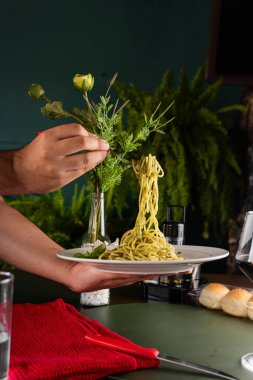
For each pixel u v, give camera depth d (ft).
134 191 8.11
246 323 3.47
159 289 4.15
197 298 3.90
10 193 2.85
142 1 10.27
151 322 3.44
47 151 2.64
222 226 8.73
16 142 10.34
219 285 3.82
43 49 10.27
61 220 8.89
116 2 10.27
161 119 8.32
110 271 2.95
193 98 8.97
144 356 2.64
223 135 8.63
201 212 8.88
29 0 10.23
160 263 2.77
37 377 2.38
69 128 2.66
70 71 10.30
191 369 2.58
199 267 4.23
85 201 9.73
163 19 10.27
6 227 3.58
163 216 7.93
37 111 10.32
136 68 10.29
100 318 3.51
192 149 8.22
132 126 8.34
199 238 9.65
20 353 2.72
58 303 3.64
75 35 10.28
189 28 10.24
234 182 8.61
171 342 3.04
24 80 10.29
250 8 8.77
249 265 2.97
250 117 8.84
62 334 3.04
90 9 10.27
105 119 3.54
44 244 3.56
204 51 10.24
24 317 3.37
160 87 8.86
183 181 7.99
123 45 10.29
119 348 2.73
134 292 4.52
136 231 3.54
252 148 8.67
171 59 10.28
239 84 8.91
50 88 10.30
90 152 2.69
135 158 7.91
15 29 10.23
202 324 3.42
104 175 3.78
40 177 2.72
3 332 2.14
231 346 2.98
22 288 4.61
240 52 8.85
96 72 10.28
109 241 3.91
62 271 3.32
